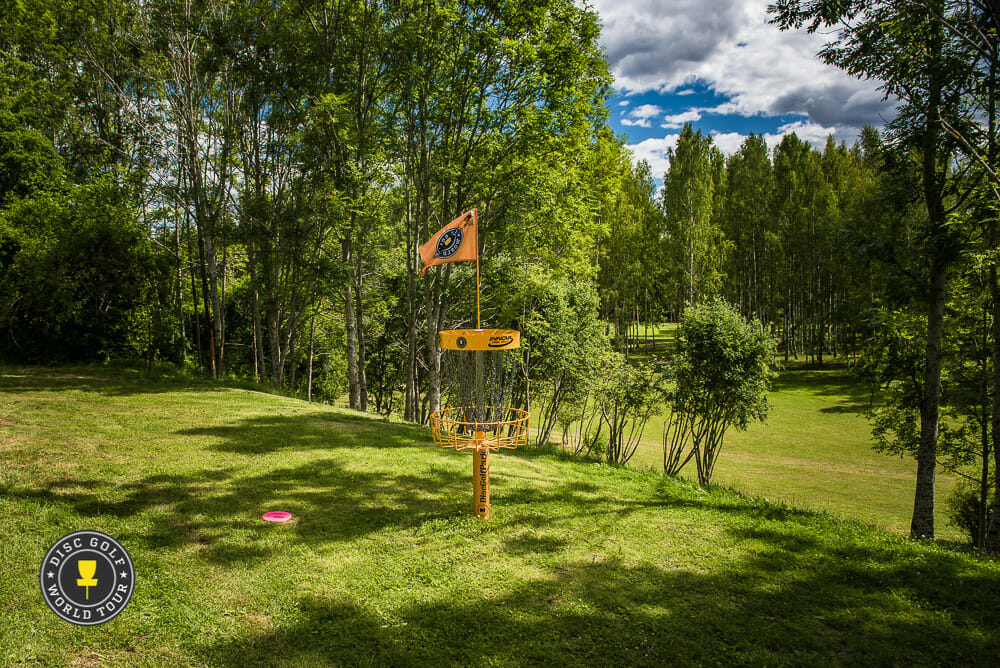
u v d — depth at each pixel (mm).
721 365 15328
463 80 15258
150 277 18297
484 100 15898
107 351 18078
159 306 19203
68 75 20359
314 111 16656
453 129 16375
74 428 9492
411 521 6641
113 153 21578
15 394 12250
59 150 23281
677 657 4172
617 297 46750
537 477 9273
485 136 15898
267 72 18234
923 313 15172
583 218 17703
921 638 4570
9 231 17031
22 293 16641
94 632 3984
